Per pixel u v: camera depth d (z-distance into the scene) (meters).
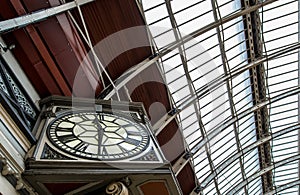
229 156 28.61
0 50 10.43
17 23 10.59
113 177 9.19
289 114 30.02
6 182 8.04
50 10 12.38
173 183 9.88
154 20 18.53
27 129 9.16
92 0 14.72
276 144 32.19
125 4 16.56
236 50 23.20
